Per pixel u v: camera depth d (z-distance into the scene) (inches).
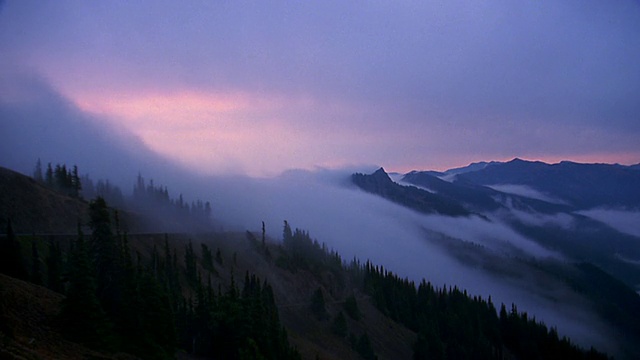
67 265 2632.9
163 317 2362.2
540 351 7071.9
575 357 7022.6
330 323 5339.6
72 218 4500.5
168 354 2362.2
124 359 2038.6
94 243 2340.1
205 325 2874.0
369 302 6697.8
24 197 4318.4
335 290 6668.3
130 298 2276.1
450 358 5728.3
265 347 2869.1
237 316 2844.5
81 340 1920.5
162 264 3959.2
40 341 1763.0
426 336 5935.0
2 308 1731.1
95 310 1991.9
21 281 2194.9
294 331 4741.6
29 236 3472.0
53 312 2004.2
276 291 5777.6
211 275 4960.6
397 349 5585.6
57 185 5457.7
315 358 3912.4
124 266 2365.9
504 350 7022.6
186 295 3878.0
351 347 4879.4
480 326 6953.7
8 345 1579.7
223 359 2800.2
